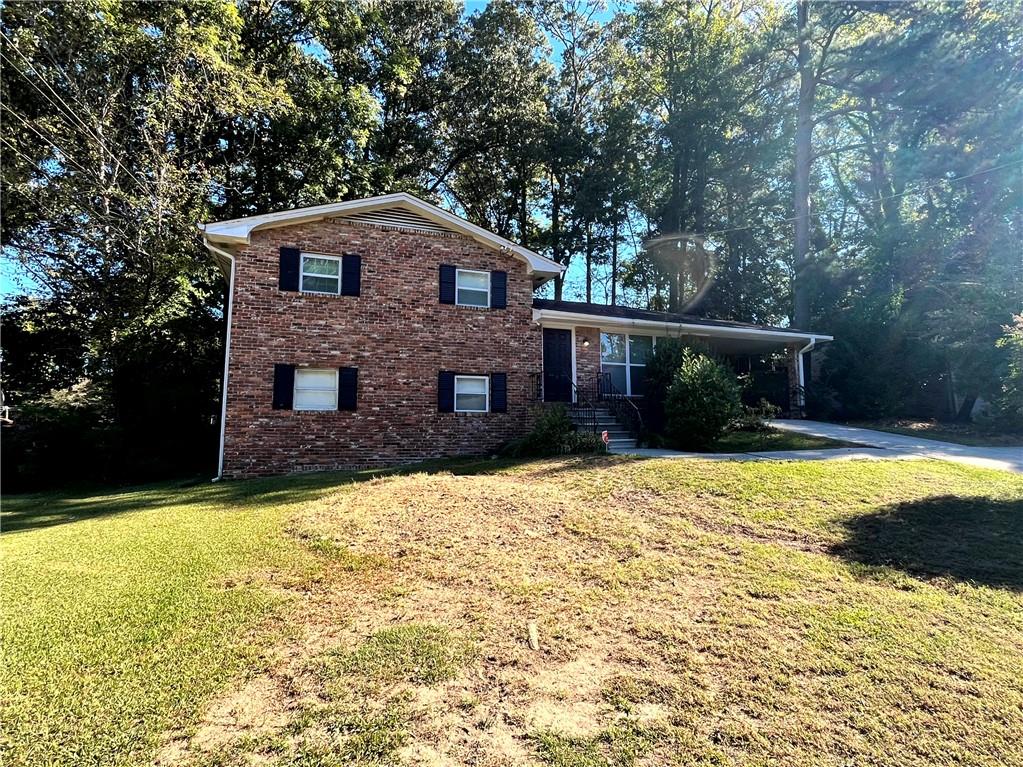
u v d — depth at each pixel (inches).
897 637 129.8
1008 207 805.9
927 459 364.8
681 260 1112.8
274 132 652.1
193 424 601.3
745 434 530.0
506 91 946.1
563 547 199.6
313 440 450.3
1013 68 802.8
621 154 971.9
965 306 667.4
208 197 615.2
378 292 482.0
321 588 164.6
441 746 92.8
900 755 89.9
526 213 1136.8
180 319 622.5
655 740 94.2
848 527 211.8
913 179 916.6
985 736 94.5
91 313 589.3
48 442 515.2
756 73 1000.9
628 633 133.9
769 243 1194.6
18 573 181.5
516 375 531.5
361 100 711.1
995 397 590.9
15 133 483.2
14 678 112.7
